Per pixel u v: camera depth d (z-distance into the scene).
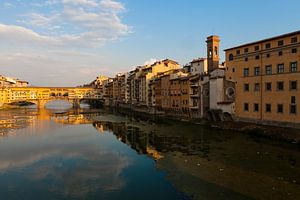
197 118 80.44
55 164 39.72
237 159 37.28
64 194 27.91
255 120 60.88
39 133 70.88
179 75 96.19
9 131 74.25
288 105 52.62
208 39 91.00
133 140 57.81
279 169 32.12
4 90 179.88
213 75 79.62
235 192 25.73
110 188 29.31
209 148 45.03
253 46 61.62
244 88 64.31
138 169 36.12
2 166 38.94
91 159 42.47
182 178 31.08
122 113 132.62
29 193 28.38
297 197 23.94
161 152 44.50
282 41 54.31
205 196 25.44
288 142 46.97
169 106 100.00
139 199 25.97
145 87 126.75
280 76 54.56
